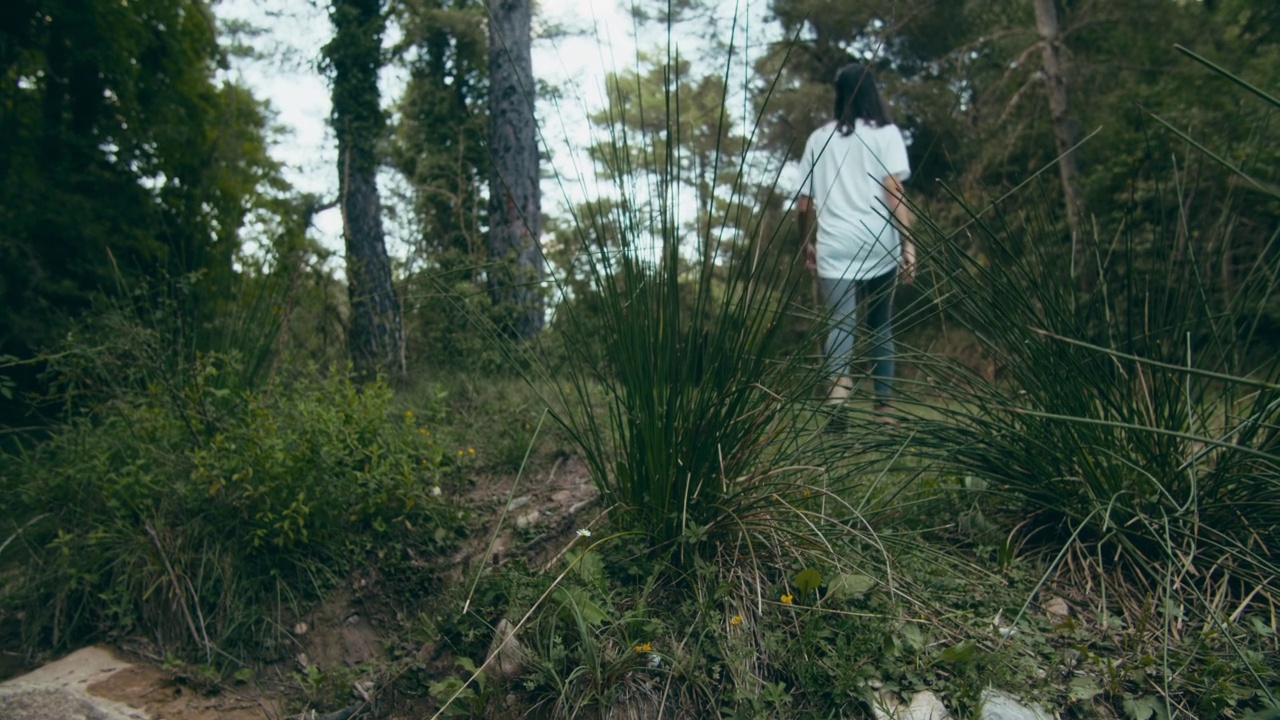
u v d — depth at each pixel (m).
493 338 2.88
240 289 4.78
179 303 4.14
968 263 2.64
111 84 7.96
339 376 3.82
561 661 2.22
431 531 3.18
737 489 2.55
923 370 2.81
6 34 7.31
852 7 12.34
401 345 5.48
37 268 6.46
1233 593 2.37
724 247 2.65
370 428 3.43
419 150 12.27
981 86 13.19
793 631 2.26
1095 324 2.72
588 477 3.45
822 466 2.59
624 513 2.60
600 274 2.60
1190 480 2.51
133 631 2.90
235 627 2.83
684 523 2.35
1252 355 2.77
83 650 2.84
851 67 3.89
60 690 2.60
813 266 3.82
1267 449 2.45
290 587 3.00
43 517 3.25
